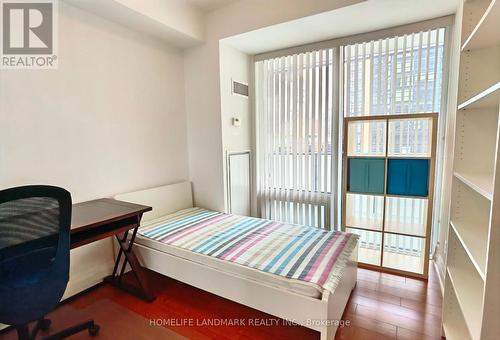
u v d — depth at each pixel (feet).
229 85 10.11
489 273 2.98
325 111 9.71
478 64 4.71
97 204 7.10
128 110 8.54
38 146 6.52
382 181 8.20
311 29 8.57
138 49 8.73
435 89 8.04
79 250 7.43
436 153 8.00
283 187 10.98
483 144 4.83
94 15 7.49
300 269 5.60
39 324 5.77
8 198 4.01
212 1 8.87
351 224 8.94
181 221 8.87
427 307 6.52
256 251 6.51
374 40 8.68
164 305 6.87
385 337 5.57
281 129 10.74
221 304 6.90
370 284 7.60
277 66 10.55
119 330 5.82
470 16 4.67
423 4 7.04
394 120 8.14
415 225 8.34
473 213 5.09
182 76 10.43
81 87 7.29
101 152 7.86
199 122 10.41
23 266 4.30
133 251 7.81
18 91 6.16
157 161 9.59
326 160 9.86
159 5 8.00
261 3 8.46
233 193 10.63
